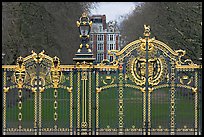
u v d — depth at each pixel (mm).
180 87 31750
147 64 31172
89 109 31297
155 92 34094
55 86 31453
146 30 31312
